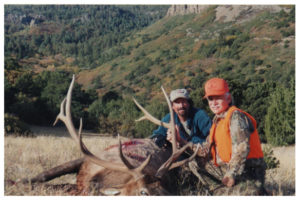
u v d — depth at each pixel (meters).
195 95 21.58
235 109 4.00
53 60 192.00
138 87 123.88
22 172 5.02
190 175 4.65
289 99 24.95
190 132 5.22
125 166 3.74
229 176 3.79
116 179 3.87
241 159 3.80
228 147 4.09
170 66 129.88
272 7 149.00
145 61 145.12
